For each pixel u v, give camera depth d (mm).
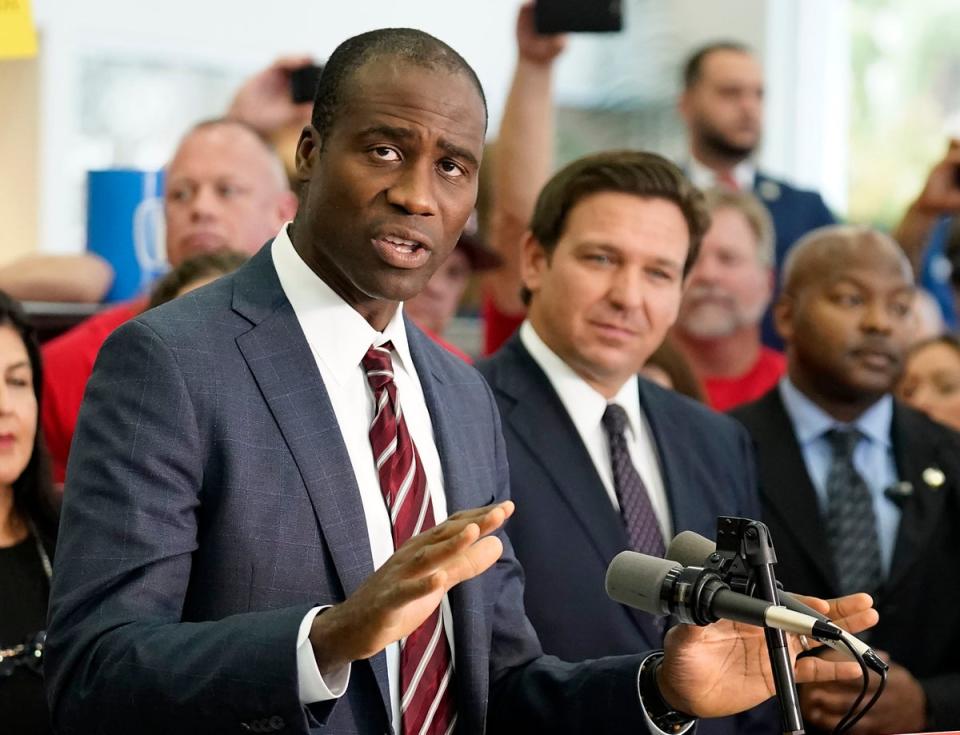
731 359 6723
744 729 4383
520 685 3324
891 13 9344
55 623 2803
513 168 6227
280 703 2598
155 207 6133
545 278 4352
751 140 7770
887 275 5203
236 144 5875
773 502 4988
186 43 7824
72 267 5910
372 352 3125
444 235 2957
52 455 5109
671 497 4289
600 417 4297
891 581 4910
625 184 4273
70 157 7531
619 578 2820
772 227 7234
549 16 6098
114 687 2674
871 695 4625
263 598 2854
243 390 2938
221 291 3090
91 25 7559
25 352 4309
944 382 6742
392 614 2512
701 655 3057
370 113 2895
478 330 7699
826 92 9398
